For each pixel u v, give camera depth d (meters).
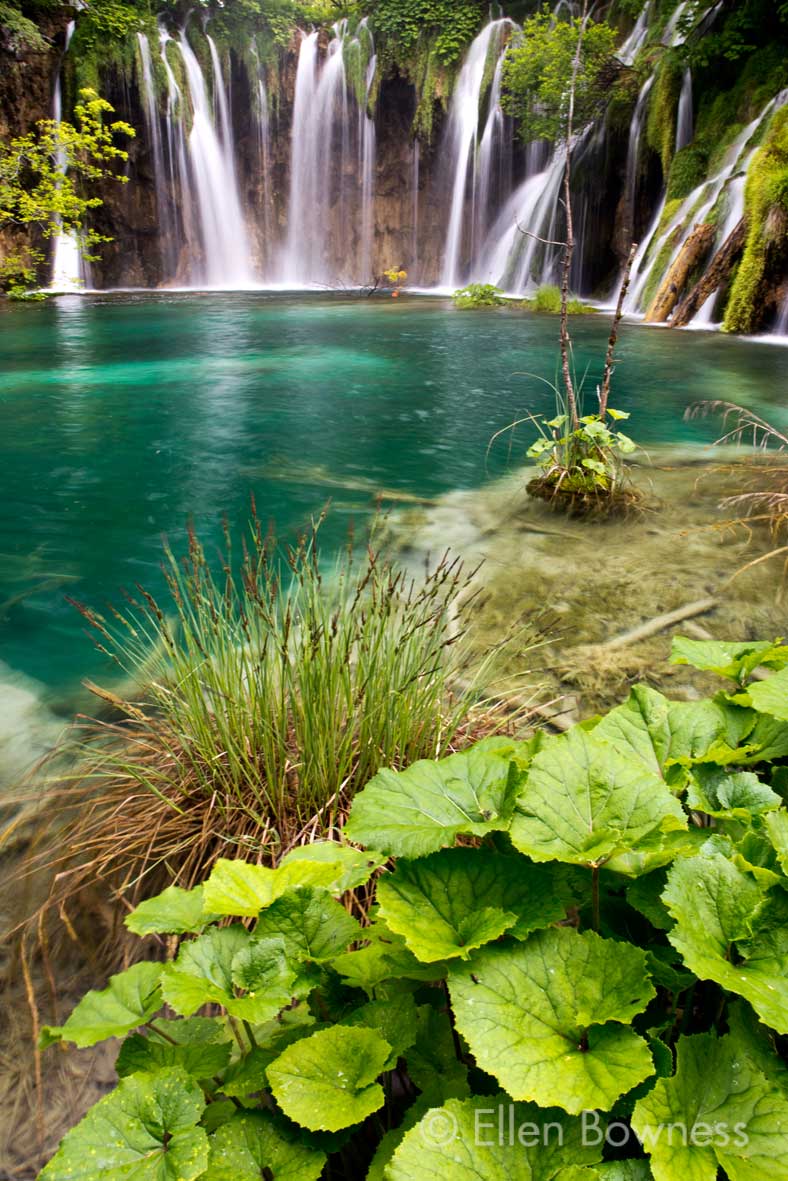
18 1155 1.46
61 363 10.91
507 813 1.42
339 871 1.38
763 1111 1.04
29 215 17.70
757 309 12.63
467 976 1.16
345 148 24.56
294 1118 1.07
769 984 1.13
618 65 18.27
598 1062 1.05
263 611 2.44
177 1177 1.00
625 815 1.38
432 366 10.74
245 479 6.11
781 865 1.31
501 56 21.39
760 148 13.08
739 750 1.70
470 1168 1.00
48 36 19.33
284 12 23.14
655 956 1.35
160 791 2.30
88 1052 1.66
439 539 4.68
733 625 3.51
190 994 1.19
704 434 7.02
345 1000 1.39
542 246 20.67
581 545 4.50
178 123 21.72
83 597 4.14
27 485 6.02
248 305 18.48
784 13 14.44
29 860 2.15
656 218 17.98
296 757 2.34
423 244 24.98
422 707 2.36
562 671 3.12
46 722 2.93
